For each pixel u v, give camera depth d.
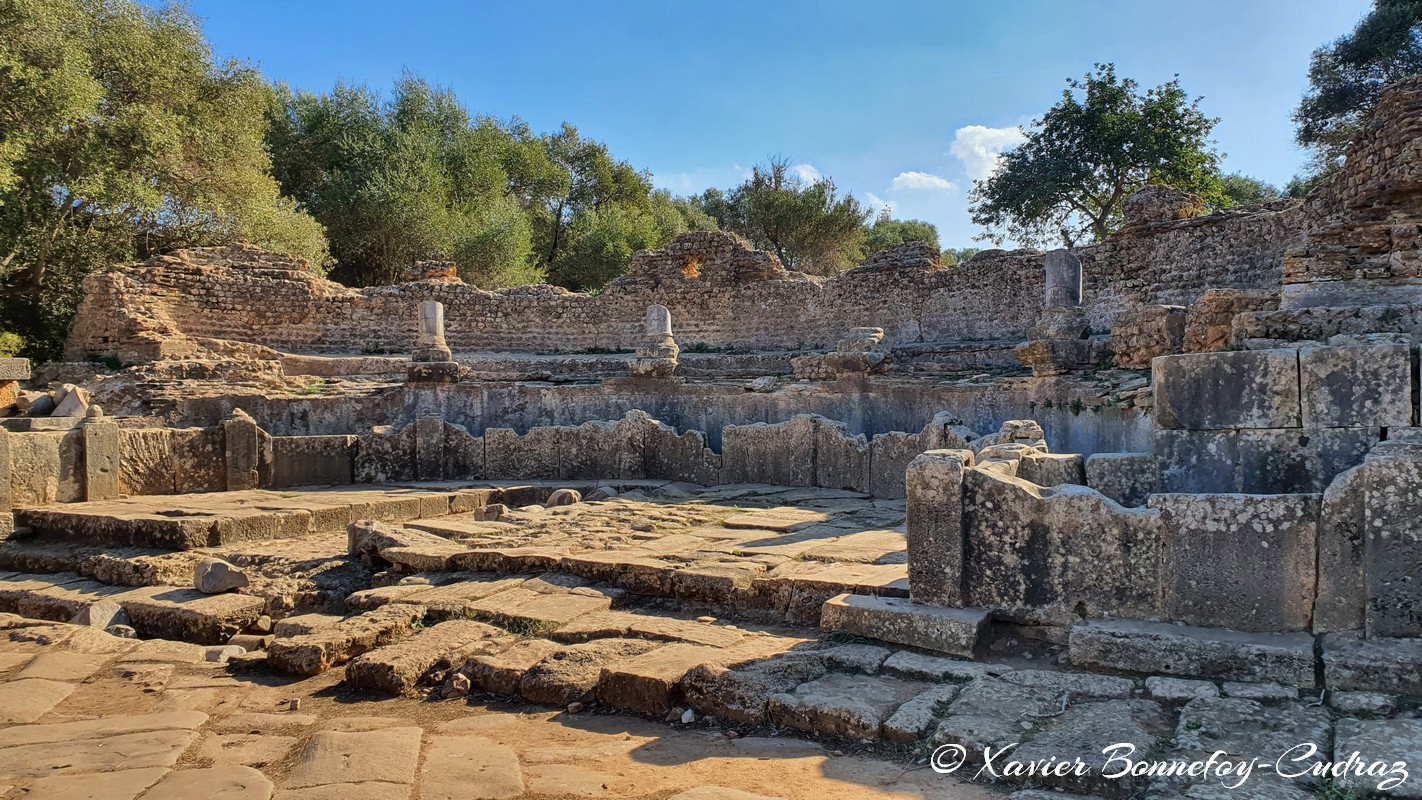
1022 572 4.65
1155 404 5.64
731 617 5.85
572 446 13.04
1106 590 4.47
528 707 4.50
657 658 4.64
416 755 3.77
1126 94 27.69
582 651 4.93
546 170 39.28
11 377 11.15
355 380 18.28
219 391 15.99
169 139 20.84
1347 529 4.08
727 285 23.50
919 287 21.22
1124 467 5.62
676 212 46.53
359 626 5.65
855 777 3.41
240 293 20.42
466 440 13.24
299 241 24.95
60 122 18.84
